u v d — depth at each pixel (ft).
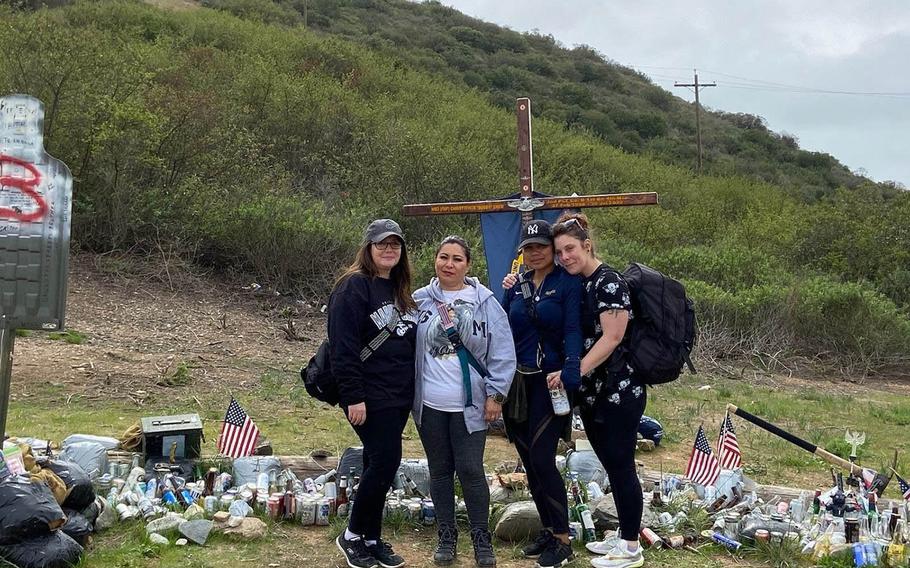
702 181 104.99
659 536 17.31
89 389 28.19
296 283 47.14
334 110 66.44
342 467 18.85
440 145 62.18
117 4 92.27
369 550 15.33
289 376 32.86
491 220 24.29
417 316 15.47
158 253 45.96
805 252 71.67
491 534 17.44
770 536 17.12
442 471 15.71
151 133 45.68
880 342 50.75
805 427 31.65
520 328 15.70
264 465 19.26
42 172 15.51
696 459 19.98
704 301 50.26
